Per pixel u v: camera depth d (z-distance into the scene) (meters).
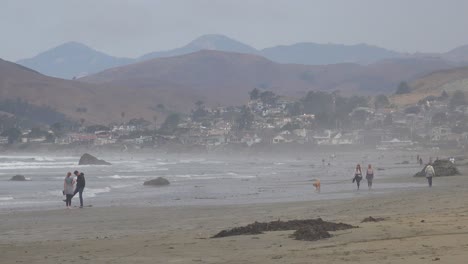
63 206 38.62
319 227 19.09
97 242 19.78
